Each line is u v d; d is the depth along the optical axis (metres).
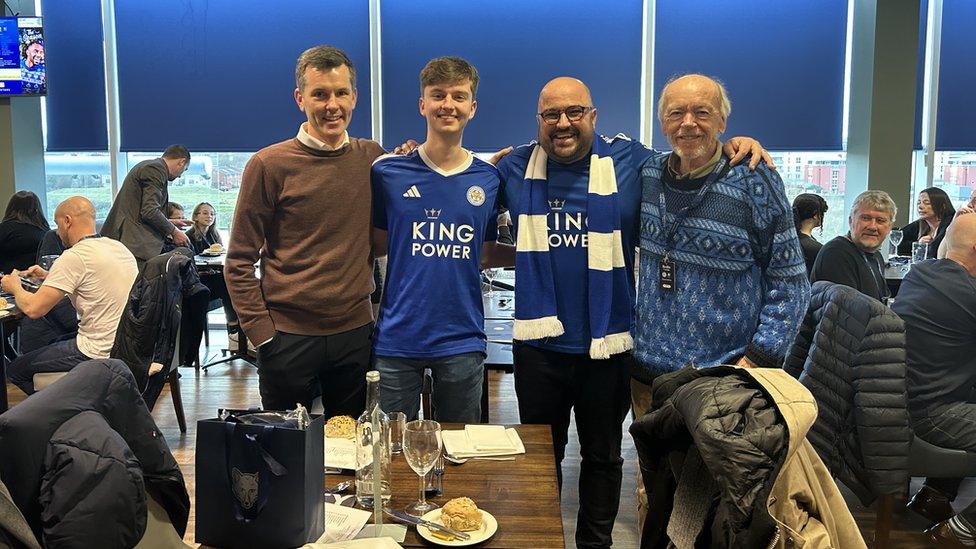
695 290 2.07
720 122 2.00
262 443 1.25
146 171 5.02
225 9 6.35
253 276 2.22
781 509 1.16
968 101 6.24
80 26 6.46
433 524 1.39
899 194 5.87
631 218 2.25
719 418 1.15
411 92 6.38
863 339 2.30
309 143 2.17
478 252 2.25
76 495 1.04
